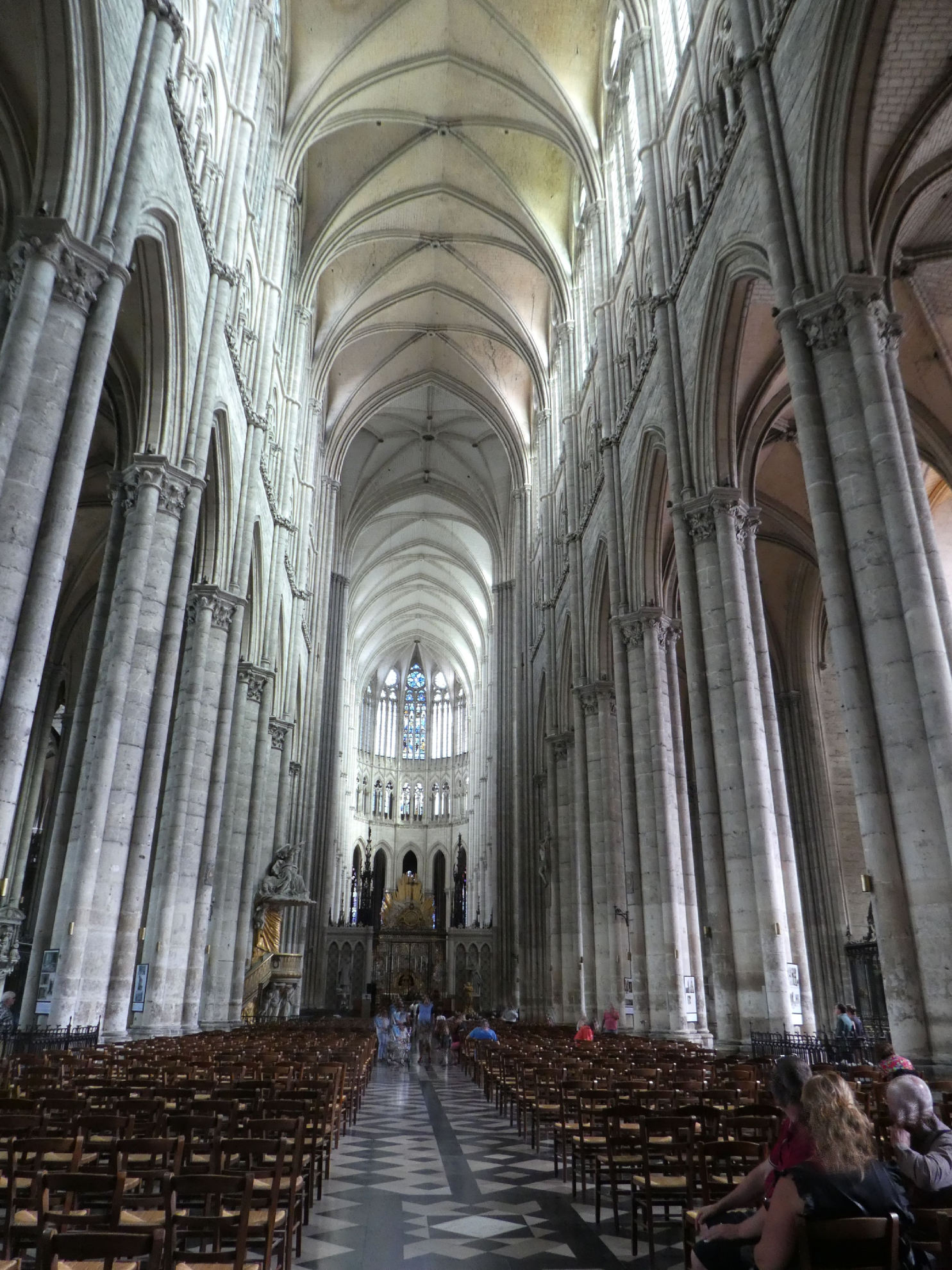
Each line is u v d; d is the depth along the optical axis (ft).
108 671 48.70
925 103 44.24
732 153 54.60
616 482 81.71
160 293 53.52
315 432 128.98
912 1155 14.55
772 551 98.43
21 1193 17.79
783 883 50.34
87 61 40.34
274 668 89.25
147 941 58.49
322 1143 27.09
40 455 36.60
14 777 34.76
